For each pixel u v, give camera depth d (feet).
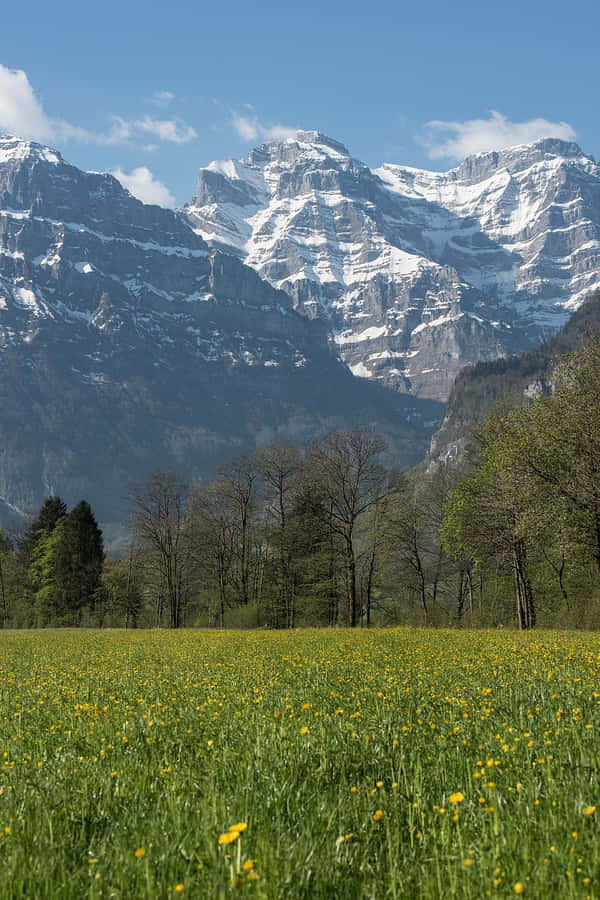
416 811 16.84
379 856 15.07
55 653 88.48
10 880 13.71
